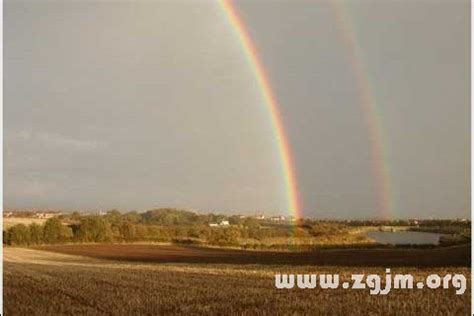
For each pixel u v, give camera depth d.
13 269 36.97
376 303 22.64
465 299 22.89
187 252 50.12
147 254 49.41
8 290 26.19
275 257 44.16
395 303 22.31
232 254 48.16
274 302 23.06
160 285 27.53
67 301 23.88
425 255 43.62
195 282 28.59
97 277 31.20
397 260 40.47
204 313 21.67
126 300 24.03
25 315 21.84
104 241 56.91
